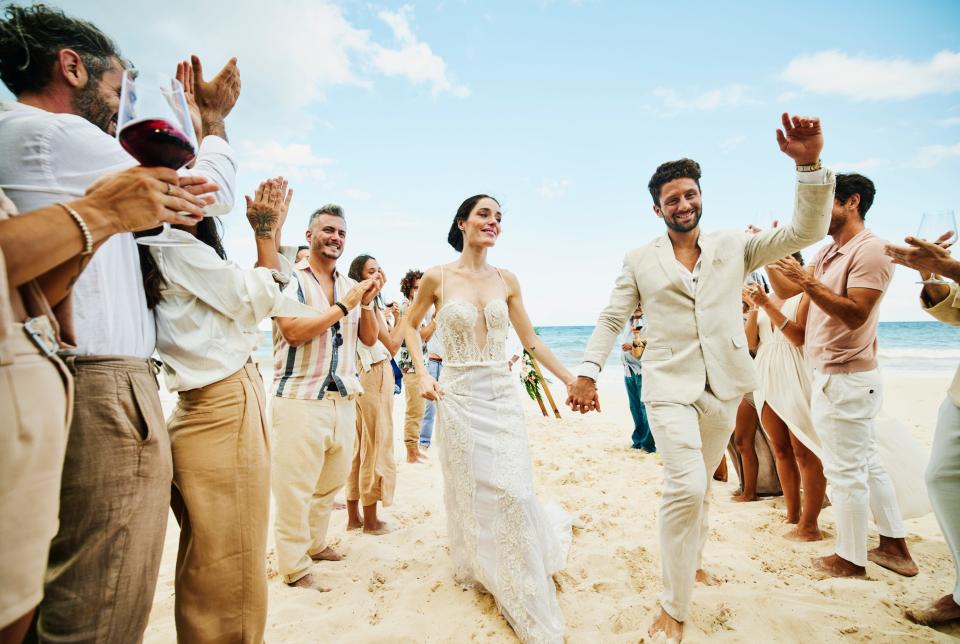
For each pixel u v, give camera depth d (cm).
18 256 94
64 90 146
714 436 256
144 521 141
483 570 260
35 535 96
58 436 102
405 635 237
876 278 277
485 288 314
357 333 350
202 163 169
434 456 628
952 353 2125
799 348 346
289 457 283
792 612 247
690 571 229
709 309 248
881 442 345
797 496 369
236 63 197
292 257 242
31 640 131
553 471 525
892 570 295
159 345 176
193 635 172
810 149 213
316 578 299
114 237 150
